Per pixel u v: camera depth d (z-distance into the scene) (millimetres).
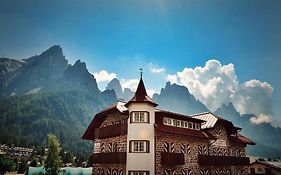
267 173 61750
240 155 47938
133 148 32562
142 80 36750
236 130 47781
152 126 33875
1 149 180125
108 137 38375
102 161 37000
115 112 39219
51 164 60188
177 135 36438
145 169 31500
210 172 39812
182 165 35594
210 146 41375
